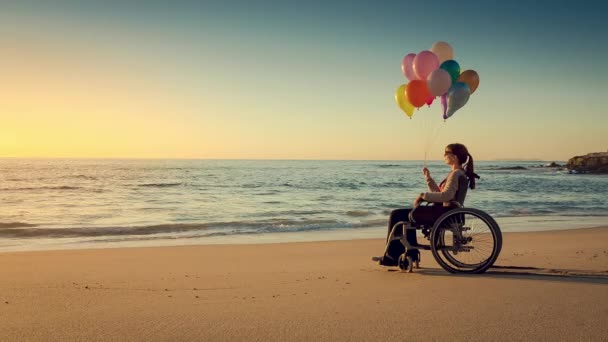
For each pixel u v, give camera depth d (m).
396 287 4.43
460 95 6.49
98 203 21.34
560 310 3.46
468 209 5.09
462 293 4.07
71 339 2.96
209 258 7.63
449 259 5.24
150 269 6.32
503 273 5.04
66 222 14.94
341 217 16.22
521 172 78.75
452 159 5.42
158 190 29.92
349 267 6.29
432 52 6.64
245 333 3.06
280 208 19.52
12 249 9.82
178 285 4.88
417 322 3.24
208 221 15.03
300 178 47.47
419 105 6.88
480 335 2.95
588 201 23.30
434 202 5.36
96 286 4.85
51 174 52.03
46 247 10.12
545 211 18.42
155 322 3.33
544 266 5.67
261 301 4.00
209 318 3.42
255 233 12.39
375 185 36.47
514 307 3.56
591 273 4.99
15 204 20.69
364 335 2.99
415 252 5.52
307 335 3.01
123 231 12.49
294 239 11.27
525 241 9.58
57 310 3.73
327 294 4.23
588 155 80.62
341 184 37.44
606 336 2.89
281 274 5.60
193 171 68.19
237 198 24.39
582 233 11.40
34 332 3.11
